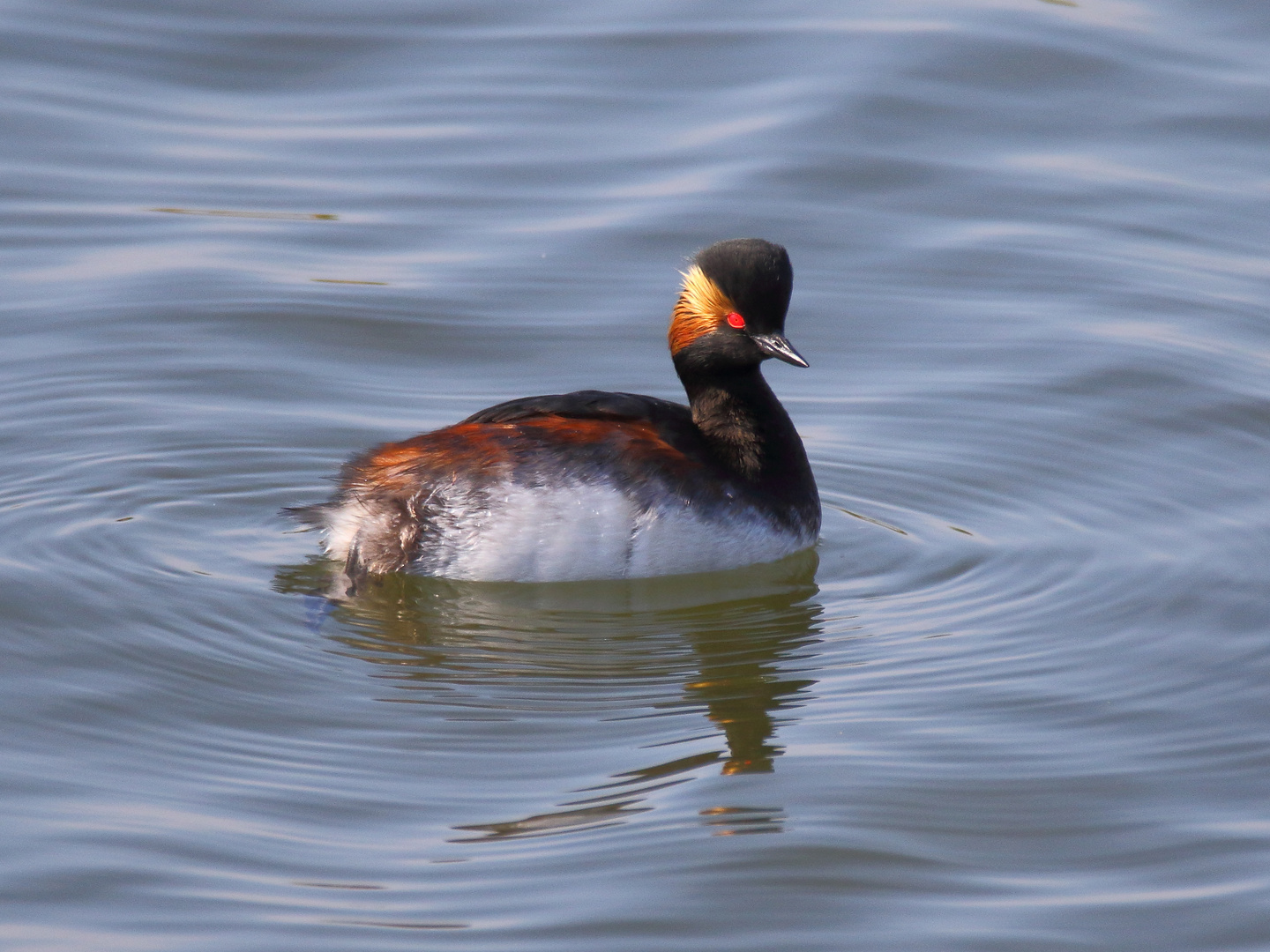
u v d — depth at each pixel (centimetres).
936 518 1445
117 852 966
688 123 2103
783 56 2233
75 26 2258
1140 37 2267
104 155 2009
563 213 1936
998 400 1633
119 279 1789
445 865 964
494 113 2116
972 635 1254
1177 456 1536
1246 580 1329
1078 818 1020
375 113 2114
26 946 884
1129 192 1983
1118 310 1780
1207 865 974
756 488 1322
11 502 1409
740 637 1252
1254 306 1778
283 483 1477
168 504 1427
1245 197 1969
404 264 1842
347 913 918
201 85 2161
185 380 1634
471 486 1258
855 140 2064
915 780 1055
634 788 1044
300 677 1175
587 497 1256
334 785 1046
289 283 1797
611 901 932
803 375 1689
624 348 1722
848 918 923
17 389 1599
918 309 1794
